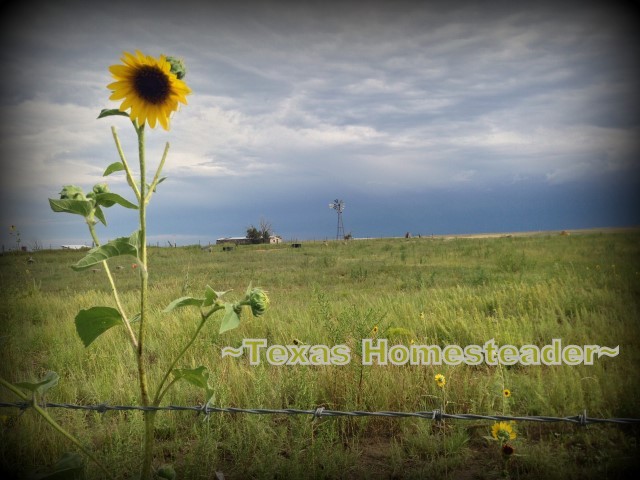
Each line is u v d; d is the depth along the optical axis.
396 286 11.87
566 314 7.15
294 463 2.97
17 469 2.88
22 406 2.22
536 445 3.10
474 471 2.97
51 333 6.47
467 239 29.31
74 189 1.78
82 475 1.99
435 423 3.59
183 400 3.94
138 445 3.27
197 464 2.94
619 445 3.08
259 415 3.47
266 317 7.12
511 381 4.07
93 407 2.18
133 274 15.98
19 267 15.94
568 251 16.22
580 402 3.60
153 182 1.81
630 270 10.14
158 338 6.25
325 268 16.80
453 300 7.93
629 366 4.37
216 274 15.88
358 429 3.64
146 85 1.73
